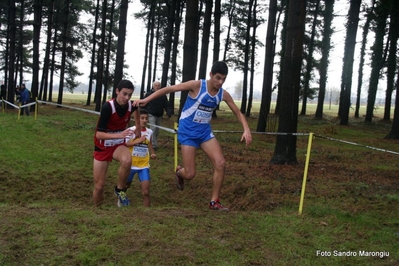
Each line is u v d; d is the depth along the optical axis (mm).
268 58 16250
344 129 22234
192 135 5051
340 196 6621
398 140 16844
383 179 8281
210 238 4070
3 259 3371
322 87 31078
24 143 10641
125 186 6066
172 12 22953
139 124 5805
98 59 31219
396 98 17438
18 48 35156
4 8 30797
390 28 27703
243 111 30578
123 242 3830
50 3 27531
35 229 4020
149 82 31906
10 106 22797
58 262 3422
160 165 9148
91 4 33500
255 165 9078
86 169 8555
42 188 7184
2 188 7012
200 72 22094
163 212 4824
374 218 5348
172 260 3568
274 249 3979
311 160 10383
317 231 4566
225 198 6887
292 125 9078
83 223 4262
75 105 33719
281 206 6043
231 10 33375
